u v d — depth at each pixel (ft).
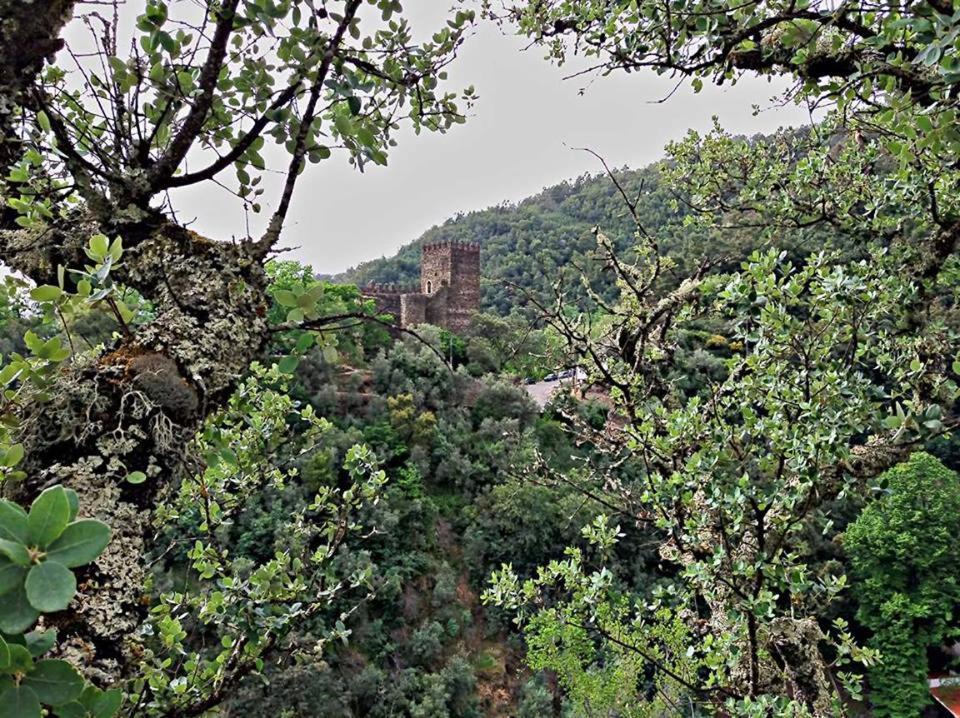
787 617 10.68
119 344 6.17
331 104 6.99
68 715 3.18
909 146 9.89
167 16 6.21
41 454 5.05
